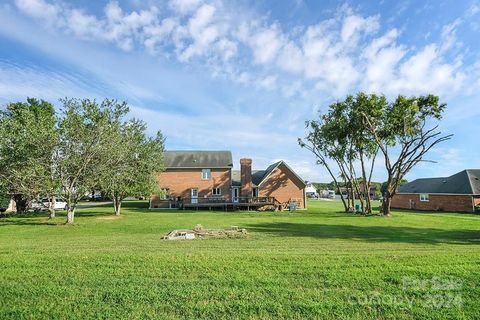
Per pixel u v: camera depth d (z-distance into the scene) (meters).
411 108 33.16
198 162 50.03
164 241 13.84
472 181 49.69
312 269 7.88
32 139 22.16
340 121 37.56
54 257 9.26
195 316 5.51
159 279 7.18
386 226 22.56
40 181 22.84
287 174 50.12
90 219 27.20
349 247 12.33
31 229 19.70
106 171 24.78
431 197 54.78
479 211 46.97
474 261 8.80
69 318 5.46
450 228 21.62
